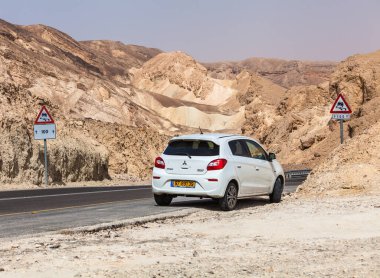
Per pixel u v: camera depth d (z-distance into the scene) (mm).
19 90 39906
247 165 15789
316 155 63406
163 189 15438
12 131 30750
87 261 8172
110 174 46531
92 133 53875
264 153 17094
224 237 10641
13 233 11164
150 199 19297
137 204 16797
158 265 7926
